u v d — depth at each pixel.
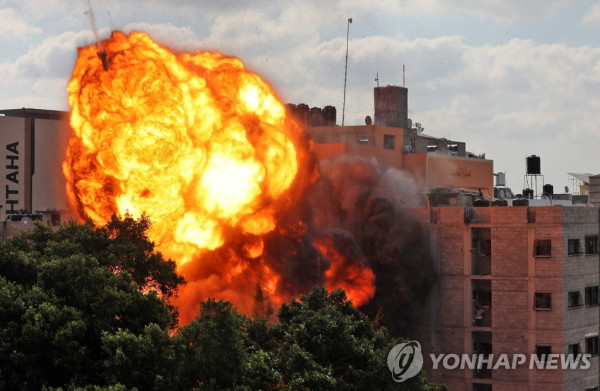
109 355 141.50
